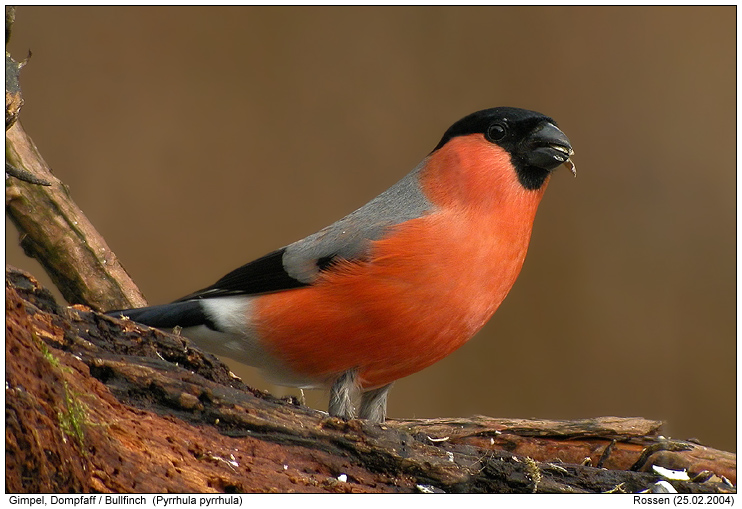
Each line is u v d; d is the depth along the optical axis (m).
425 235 6.86
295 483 5.30
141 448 4.96
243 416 5.40
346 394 7.29
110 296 8.20
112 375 5.16
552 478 5.99
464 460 5.76
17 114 6.28
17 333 4.57
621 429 7.15
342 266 6.88
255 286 7.18
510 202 7.12
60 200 8.10
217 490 5.08
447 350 7.22
